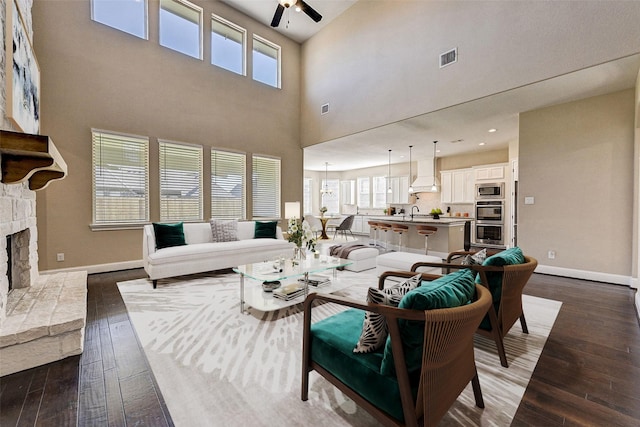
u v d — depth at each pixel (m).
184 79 5.16
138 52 4.64
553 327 2.46
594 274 3.87
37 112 3.24
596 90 3.65
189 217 5.24
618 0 2.86
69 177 4.04
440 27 4.28
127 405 1.48
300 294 2.95
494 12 3.71
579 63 3.09
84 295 2.50
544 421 1.38
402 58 4.81
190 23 5.33
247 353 2.00
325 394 1.58
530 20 3.41
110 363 1.87
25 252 2.75
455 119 4.84
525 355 2.00
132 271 4.41
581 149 3.95
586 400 1.53
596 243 3.86
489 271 1.95
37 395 1.55
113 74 4.39
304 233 3.47
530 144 4.37
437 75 4.33
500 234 6.96
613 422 1.37
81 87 4.11
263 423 1.36
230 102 5.79
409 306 1.05
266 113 6.37
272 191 6.55
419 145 6.91
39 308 2.15
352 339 1.41
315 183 11.52
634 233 3.60
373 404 1.19
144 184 4.73
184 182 5.18
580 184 3.96
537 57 3.37
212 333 2.31
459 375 1.28
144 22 4.79
